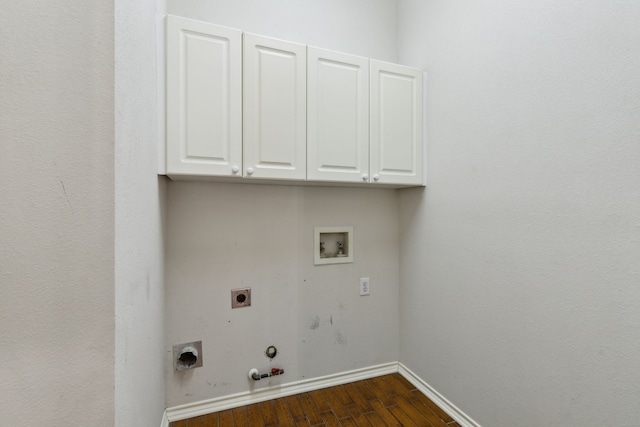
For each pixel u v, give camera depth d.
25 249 0.60
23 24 0.60
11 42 0.59
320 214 1.83
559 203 1.07
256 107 1.38
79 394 0.63
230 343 1.63
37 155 0.60
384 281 1.99
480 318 1.40
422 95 1.74
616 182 0.91
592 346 0.97
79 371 0.63
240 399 1.64
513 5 1.22
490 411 1.34
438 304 1.66
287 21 1.73
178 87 1.25
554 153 1.08
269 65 1.40
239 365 1.64
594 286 0.97
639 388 0.87
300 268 1.78
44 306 0.61
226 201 1.62
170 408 1.51
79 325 0.63
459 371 1.52
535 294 1.15
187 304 1.54
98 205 0.64
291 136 1.44
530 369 1.17
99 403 0.64
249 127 1.36
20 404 0.60
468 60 1.45
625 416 0.89
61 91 0.62
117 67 0.67
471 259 1.44
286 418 1.54
